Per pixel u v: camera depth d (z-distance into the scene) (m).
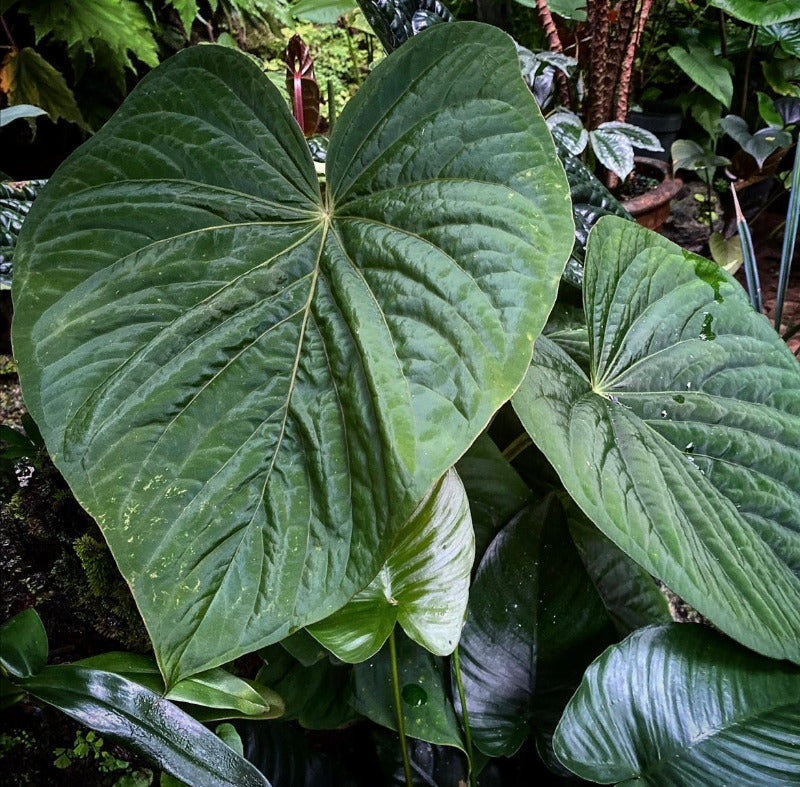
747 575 0.60
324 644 0.54
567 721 0.58
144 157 0.53
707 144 1.86
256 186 0.55
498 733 0.64
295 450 0.50
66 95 1.25
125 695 0.53
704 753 0.58
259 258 0.54
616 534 0.55
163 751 0.52
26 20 1.32
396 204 0.53
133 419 0.49
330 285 0.53
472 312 0.49
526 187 0.50
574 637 0.67
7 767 0.66
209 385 0.50
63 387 0.49
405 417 0.48
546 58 1.07
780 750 0.58
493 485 0.72
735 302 0.70
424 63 0.53
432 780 0.67
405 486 0.47
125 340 0.51
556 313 0.76
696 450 0.64
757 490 0.64
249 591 0.47
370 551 0.47
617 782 0.57
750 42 1.81
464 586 0.57
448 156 0.52
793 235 0.90
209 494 0.48
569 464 0.56
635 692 0.60
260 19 1.73
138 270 0.52
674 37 1.89
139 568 0.47
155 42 1.38
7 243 0.67
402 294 0.51
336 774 0.66
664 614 0.78
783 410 0.68
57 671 0.53
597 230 0.65
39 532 0.74
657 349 0.67
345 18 1.70
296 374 0.51
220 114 0.54
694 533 0.59
